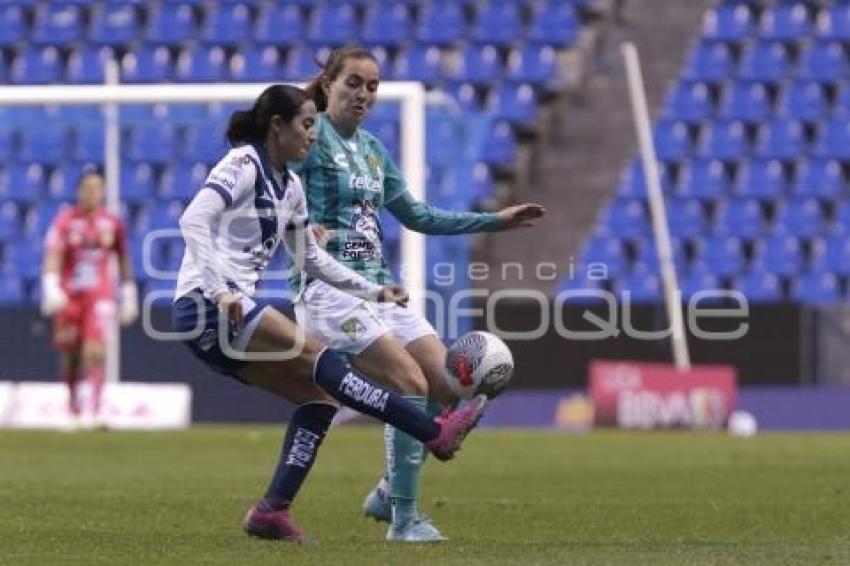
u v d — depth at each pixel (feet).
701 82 294.46
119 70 301.43
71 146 277.03
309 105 73.92
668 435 200.44
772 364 229.66
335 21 304.71
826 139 286.87
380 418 73.26
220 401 221.25
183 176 274.57
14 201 276.21
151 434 188.75
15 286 270.26
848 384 230.48
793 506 102.17
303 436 76.02
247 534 77.82
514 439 187.01
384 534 84.23
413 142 155.33
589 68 298.15
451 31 301.84
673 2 304.30
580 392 225.97
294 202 75.20
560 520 92.53
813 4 301.43
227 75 299.38
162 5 307.17
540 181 285.43
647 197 279.08
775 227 275.80
